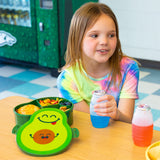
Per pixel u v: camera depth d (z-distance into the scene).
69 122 1.12
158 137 1.04
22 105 1.18
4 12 3.73
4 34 3.81
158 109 2.62
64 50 3.47
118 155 0.94
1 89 3.16
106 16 1.17
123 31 3.82
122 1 3.70
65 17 3.36
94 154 0.95
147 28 3.65
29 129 1.03
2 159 0.93
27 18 3.59
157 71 3.65
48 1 3.33
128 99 1.33
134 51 3.83
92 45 1.16
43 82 3.38
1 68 3.92
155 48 3.68
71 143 1.01
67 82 1.35
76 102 1.35
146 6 3.57
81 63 1.32
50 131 1.02
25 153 0.96
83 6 1.23
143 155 0.94
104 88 1.35
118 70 1.33
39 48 3.57
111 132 1.07
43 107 1.16
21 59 3.79
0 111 1.27
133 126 0.98
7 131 1.10
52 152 0.94
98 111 1.08
